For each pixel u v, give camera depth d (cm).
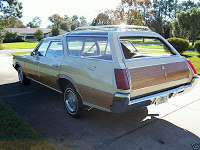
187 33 2541
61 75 422
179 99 529
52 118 412
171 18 6731
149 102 337
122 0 4122
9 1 3828
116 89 306
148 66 333
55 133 349
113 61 321
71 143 317
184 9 8562
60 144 313
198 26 2372
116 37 346
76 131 358
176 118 415
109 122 397
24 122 382
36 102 505
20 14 4078
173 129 369
